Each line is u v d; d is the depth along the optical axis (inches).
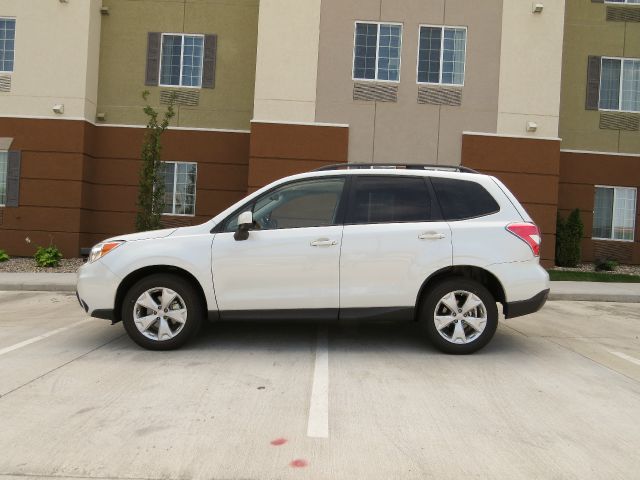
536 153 597.9
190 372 213.2
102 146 665.0
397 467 139.6
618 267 660.1
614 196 689.6
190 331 240.1
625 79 684.1
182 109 668.1
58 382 199.3
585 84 683.4
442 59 599.5
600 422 171.6
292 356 238.4
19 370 213.5
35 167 631.8
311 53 593.6
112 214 667.4
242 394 189.9
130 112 666.2
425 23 597.3
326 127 593.9
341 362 230.4
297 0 593.3
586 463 143.5
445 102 597.6
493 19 597.3
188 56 668.7
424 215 245.4
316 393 192.4
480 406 183.3
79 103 631.8
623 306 422.0
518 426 167.2
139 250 239.1
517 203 249.8
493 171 597.6
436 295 241.0
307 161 593.9
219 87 668.1
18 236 635.5
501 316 349.4
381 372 217.8
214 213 669.9
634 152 685.9
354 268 239.0
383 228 241.3
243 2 665.6
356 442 153.6
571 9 681.0
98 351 242.5
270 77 592.7
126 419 166.4
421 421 169.5
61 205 633.0
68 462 138.8
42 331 283.9
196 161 668.1
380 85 595.8
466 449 150.6
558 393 198.1
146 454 143.9
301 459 142.9
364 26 598.5
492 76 597.3
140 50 665.6
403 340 269.1
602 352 260.8
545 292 244.1
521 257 241.9
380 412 176.1
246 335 274.5
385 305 240.8
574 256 647.1
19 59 628.7
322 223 244.1
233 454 144.9
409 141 597.3
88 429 158.6
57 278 485.4
